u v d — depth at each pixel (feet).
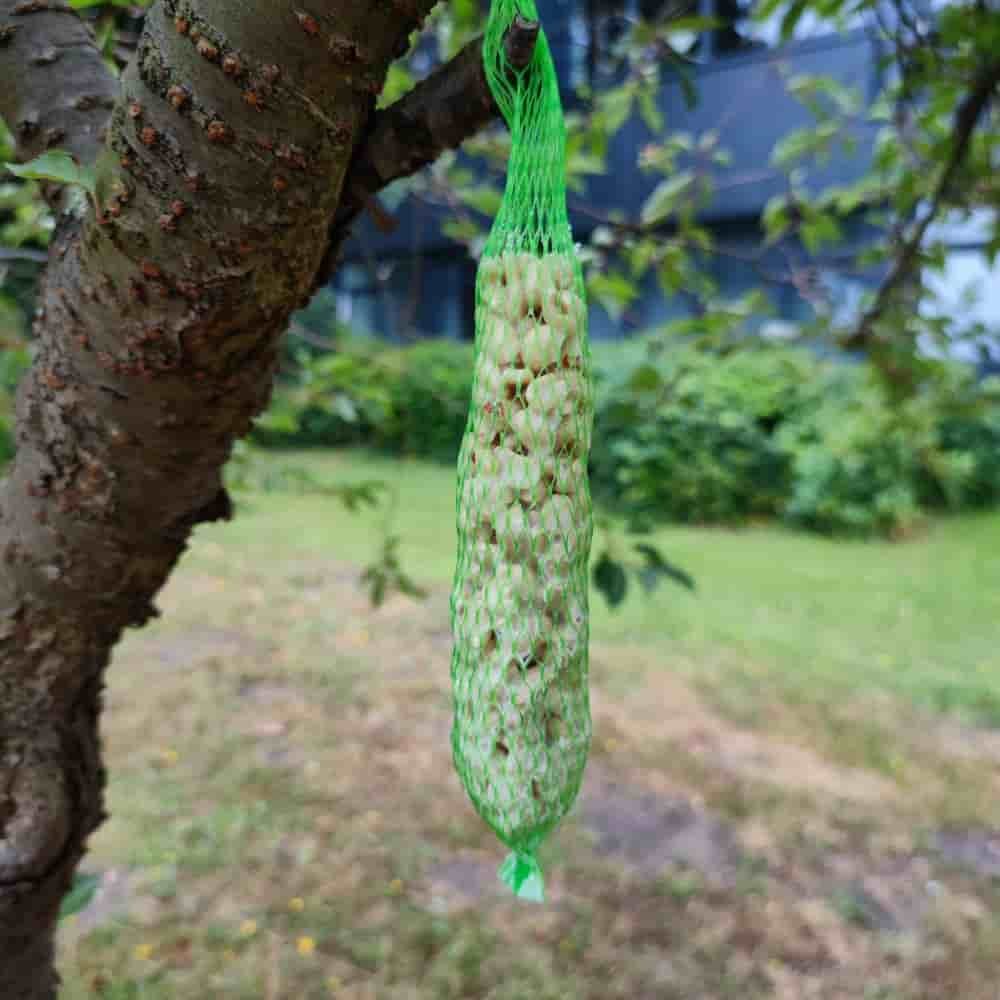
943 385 12.05
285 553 27.96
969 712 18.29
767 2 8.53
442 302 46.24
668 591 25.55
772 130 30.19
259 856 12.84
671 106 29.73
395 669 19.38
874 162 10.94
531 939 11.58
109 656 5.10
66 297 3.71
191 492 4.38
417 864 12.84
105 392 3.82
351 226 3.82
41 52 4.08
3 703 4.75
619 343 32.40
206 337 3.51
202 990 10.46
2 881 4.86
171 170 3.06
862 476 32.65
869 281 20.08
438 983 10.78
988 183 9.93
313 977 10.78
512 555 3.45
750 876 12.94
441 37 9.22
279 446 41.16
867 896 12.67
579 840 13.61
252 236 3.18
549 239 3.45
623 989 10.85
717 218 33.12
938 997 10.87
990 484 34.71
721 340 10.15
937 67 8.71
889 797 15.12
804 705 18.38
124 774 14.66
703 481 34.19
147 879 12.29
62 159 3.12
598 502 34.94
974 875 13.14
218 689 17.78
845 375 32.86
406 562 27.32
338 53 2.90
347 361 10.12
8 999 5.20
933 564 29.48
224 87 2.92
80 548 4.35
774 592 25.89
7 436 8.14
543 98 3.25
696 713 17.87
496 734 3.45
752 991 10.91
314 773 15.01
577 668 3.55
